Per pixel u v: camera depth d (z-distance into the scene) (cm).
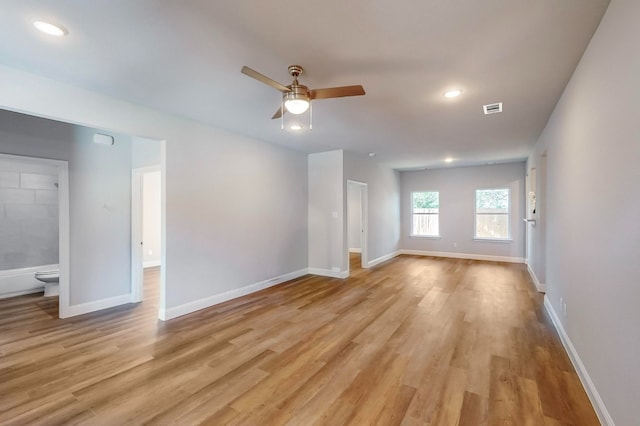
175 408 204
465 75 264
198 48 221
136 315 384
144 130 343
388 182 808
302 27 195
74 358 272
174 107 346
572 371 249
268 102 331
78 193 389
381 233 764
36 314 388
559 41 212
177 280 379
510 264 714
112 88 293
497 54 229
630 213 155
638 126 147
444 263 736
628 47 156
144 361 267
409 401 211
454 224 826
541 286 489
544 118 383
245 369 254
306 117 383
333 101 324
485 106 340
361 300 445
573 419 192
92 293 402
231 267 453
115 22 190
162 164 367
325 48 221
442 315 381
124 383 234
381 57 233
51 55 232
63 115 279
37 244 507
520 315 380
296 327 345
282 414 198
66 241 377
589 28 197
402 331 332
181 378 241
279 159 548
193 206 398
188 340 310
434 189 852
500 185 763
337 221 592
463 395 217
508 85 285
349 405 207
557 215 337
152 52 227
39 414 198
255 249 496
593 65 209
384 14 181
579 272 248
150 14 182
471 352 282
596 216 206
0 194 479
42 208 513
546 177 444
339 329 338
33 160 353
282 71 257
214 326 347
